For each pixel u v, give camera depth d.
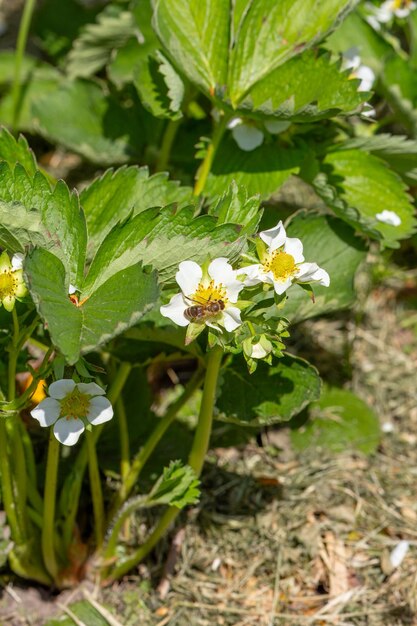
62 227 0.51
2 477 0.55
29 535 0.59
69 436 0.50
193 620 0.61
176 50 0.59
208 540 0.64
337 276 0.60
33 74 0.84
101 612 0.60
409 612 0.62
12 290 0.50
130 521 0.63
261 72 0.60
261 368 0.57
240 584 0.63
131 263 0.50
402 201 0.63
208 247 0.50
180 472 0.54
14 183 0.50
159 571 0.63
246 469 0.67
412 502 0.67
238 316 0.49
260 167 0.61
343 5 0.60
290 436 0.69
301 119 0.59
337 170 0.64
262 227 0.64
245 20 0.59
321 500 0.66
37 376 0.50
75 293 0.50
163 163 0.68
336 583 0.63
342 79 0.58
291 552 0.64
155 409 0.69
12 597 0.60
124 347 0.58
